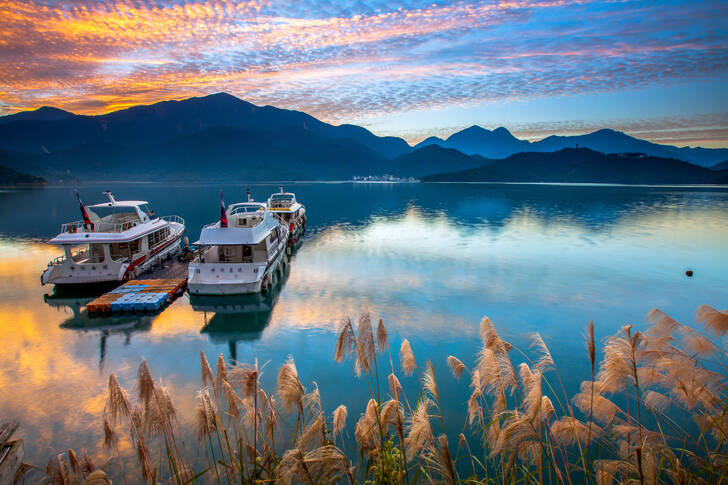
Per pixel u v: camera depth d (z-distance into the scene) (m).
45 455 7.93
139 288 18.70
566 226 42.62
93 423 9.06
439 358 12.40
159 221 26.23
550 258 27.11
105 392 10.54
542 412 4.13
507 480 4.57
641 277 22.09
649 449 3.87
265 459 4.50
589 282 21.09
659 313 4.54
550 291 19.50
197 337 14.29
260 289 18.44
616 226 42.22
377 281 21.78
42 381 11.13
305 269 24.84
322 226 44.94
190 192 120.31
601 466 4.04
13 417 9.38
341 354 4.50
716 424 4.04
